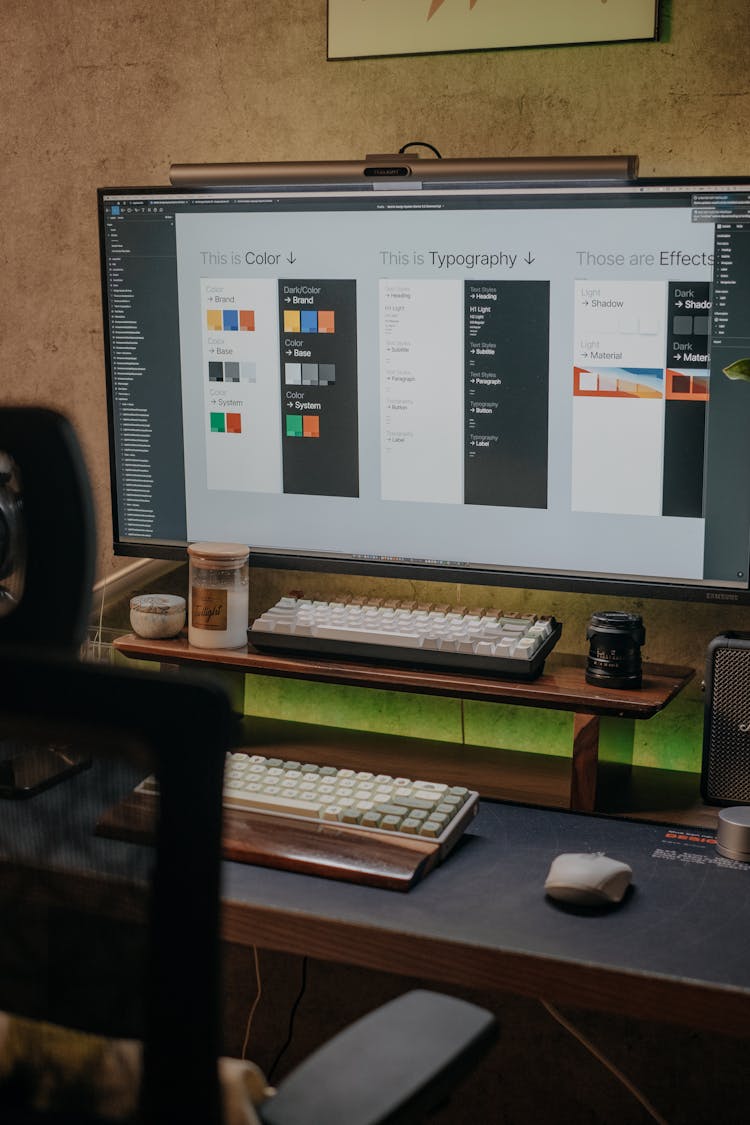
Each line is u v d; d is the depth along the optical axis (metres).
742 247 1.53
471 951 1.20
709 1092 1.91
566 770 1.74
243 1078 0.84
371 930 1.23
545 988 1.18
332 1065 0.94
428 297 1.68
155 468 1.88
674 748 1.79
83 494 0.79
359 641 1.66
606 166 1.55
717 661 1.54
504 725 1.87
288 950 1.27
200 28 1.89
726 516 1.60
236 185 1.73
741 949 1.20
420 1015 1.01
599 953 1.18
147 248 1.81
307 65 1.85
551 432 1.66
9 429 0.78
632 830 1.50
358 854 1.35
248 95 1.88
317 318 1.74
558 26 1.71
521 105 1.75
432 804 1.45
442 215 1.65
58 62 1.98
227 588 1.74
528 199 1.61
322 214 1.71
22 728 0.76
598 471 1.65
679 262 1.56
